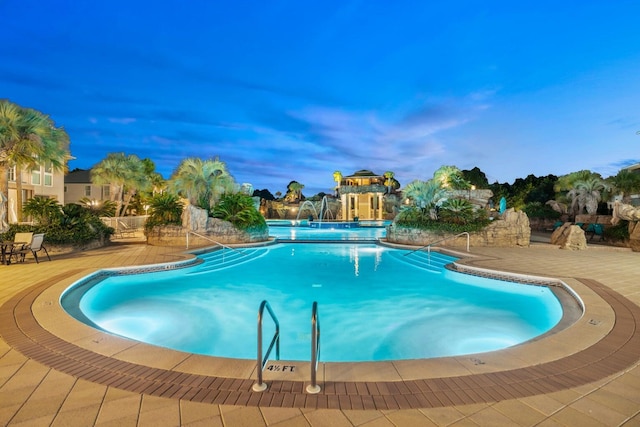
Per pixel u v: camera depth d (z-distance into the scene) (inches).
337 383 126.3
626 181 939.3
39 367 138.2
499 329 252.1
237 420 104.0
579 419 105.4
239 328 260.5
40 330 178.7
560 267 391.5
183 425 101.3
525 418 105.9
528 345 162.1
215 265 492.1
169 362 142.5
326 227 1380.4
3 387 122.7
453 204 660.1
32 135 579.5
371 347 224.4
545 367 139.6
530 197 1446.9
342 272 461.7
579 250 556.4
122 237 789.2
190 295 346.0
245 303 324.2
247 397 116.6
